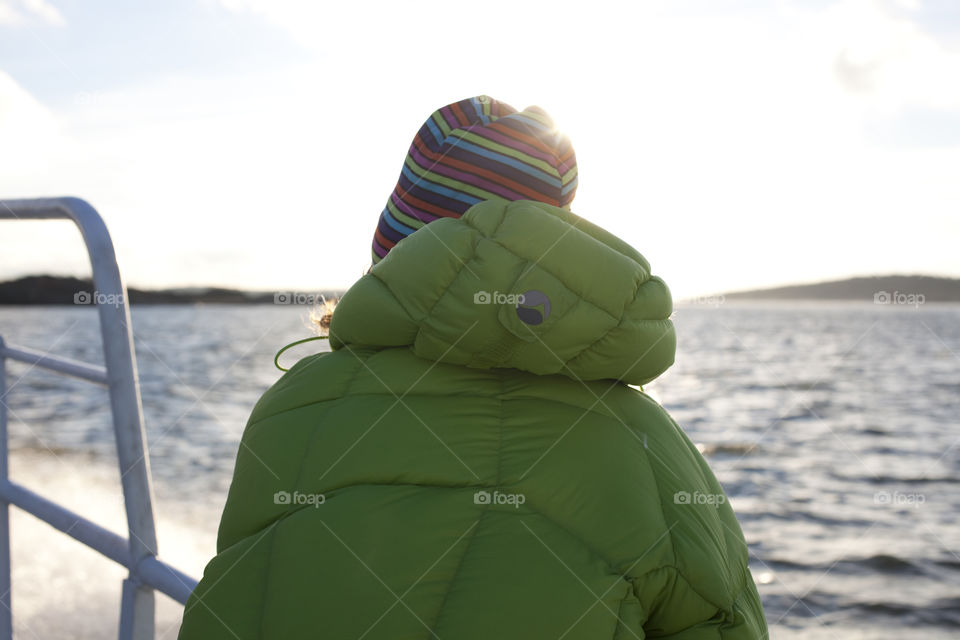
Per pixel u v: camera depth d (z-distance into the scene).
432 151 1.10
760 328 83.06
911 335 70.19
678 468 0.90
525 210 0.88
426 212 1.08
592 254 0.85
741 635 0.82
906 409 25.53
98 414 20.58
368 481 0.86
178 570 1.34
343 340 1.00
